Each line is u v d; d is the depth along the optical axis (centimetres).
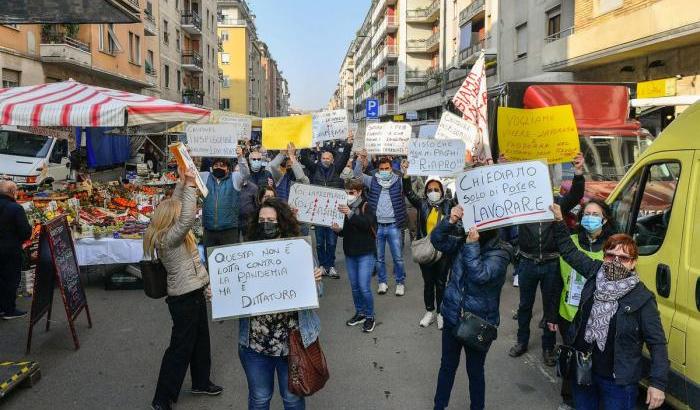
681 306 385
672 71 1570
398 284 838
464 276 413
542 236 548
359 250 657
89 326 671
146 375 532
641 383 451
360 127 1933
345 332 659
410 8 5925
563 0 2227
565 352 361
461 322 404
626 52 1634
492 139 1155
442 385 430
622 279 337
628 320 332
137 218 995
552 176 976
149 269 451
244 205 778
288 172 933
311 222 674
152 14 3856
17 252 691
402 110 5684
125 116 856
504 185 418
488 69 3219
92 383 514
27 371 503
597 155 989
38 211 889
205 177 899
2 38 2050
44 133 1662
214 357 584
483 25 3750
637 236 467
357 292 676
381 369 548
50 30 2353
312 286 363
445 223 413
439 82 4375
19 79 2189
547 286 552
